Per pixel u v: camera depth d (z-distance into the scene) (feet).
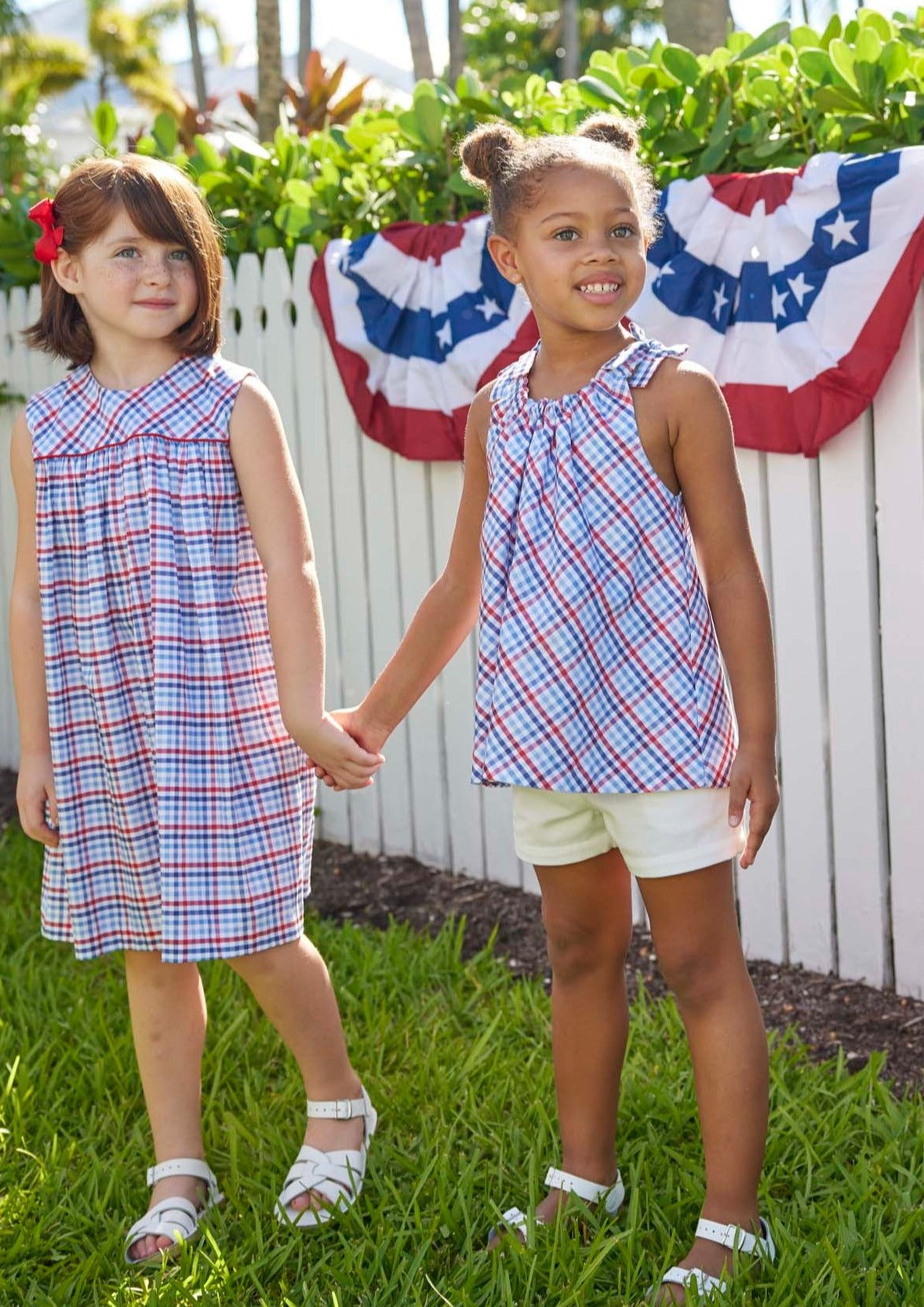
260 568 7.28
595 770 6.20
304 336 12.42
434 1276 6.66
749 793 6.14
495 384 6.74
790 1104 7.63
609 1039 6.85
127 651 7.06
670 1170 7.18
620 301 6.11
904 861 9.21
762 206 9.03
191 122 19.40
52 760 7.32
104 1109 8.41
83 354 7.30
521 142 6.59
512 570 6.31
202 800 6.96
